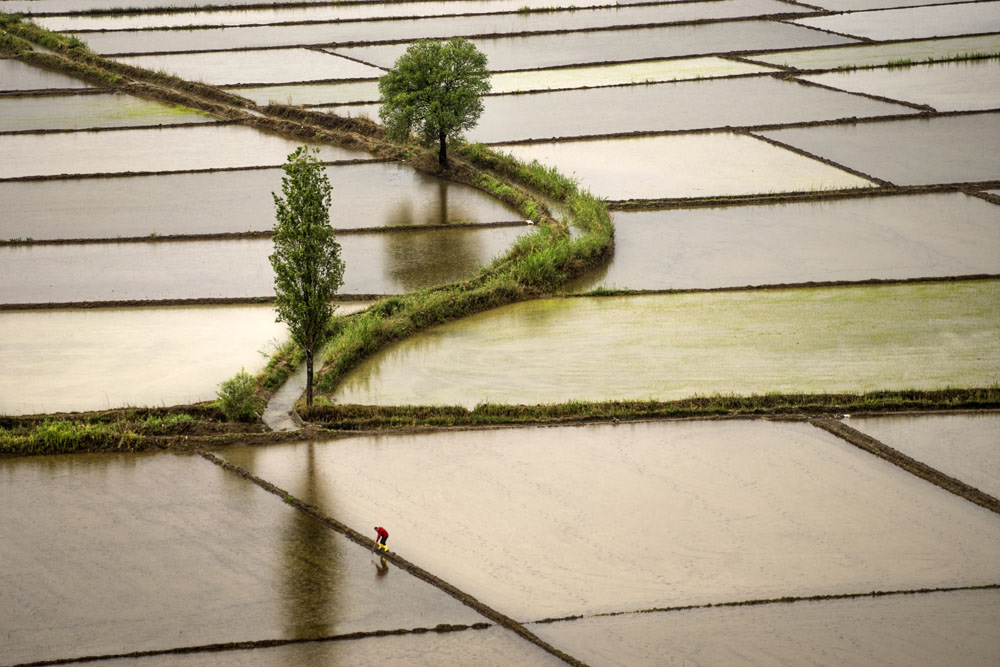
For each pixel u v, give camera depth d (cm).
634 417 6931
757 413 6944
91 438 6644
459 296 8531
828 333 7981
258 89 15038
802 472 6262
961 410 6888
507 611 5162
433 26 19050
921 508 5897
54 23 19488
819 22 18925
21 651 4925
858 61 16088
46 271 9300
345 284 9006
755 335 7975
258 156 12419
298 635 5006
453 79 11650
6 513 5975
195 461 6494
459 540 5691
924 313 8262
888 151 12062
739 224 10231
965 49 16438
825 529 5719
